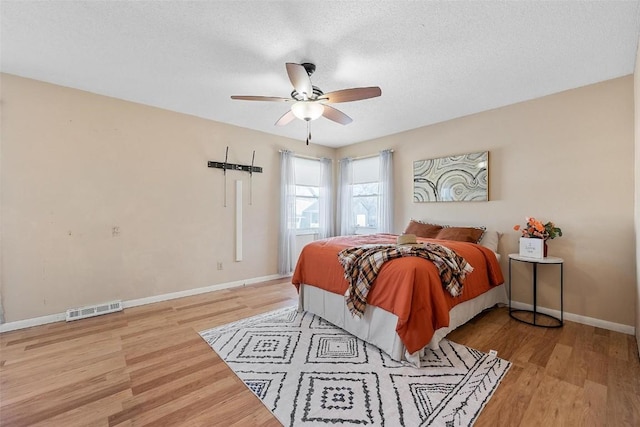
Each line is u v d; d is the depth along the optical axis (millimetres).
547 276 2988
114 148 3150
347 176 5137
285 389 1741
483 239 3320
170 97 3156
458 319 2447
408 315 1928
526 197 3131
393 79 2674
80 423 1460
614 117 2611
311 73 2486
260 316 2961
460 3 1707
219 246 3990
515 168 3213
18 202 2648
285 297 3623
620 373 1886
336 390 1730
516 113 3209
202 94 3074
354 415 1517
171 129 3555
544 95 3004
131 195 3264
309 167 5102
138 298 3316
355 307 2277
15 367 1980
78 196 2945
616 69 2465
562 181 2895
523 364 2008
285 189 4621
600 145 2682
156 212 3445
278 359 2096
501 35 2014
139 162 3316
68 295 2891
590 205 2732
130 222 3260
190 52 2264
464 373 1901
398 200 4422
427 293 2010
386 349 2143
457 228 3416
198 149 3787
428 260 2176
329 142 5074
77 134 2936
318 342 2369
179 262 3631
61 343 2340
